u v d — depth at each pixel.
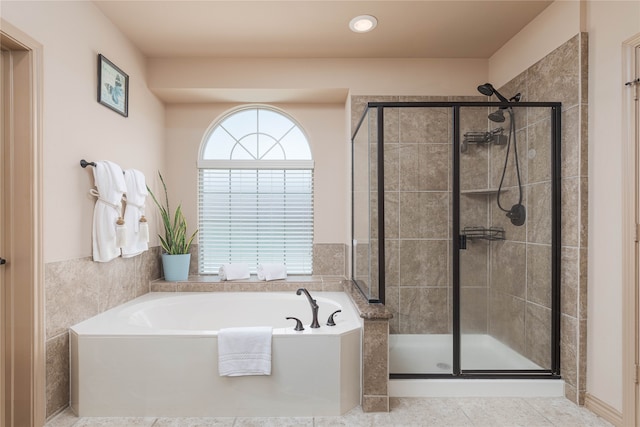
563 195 2.24
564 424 1.95
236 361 2.00
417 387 2.28
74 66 2.11
